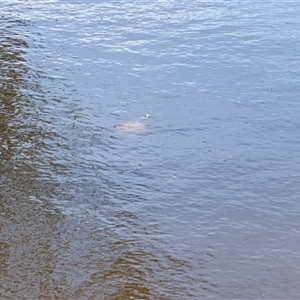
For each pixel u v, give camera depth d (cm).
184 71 745
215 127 610
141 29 881
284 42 827
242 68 752
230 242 440
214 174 529
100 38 849
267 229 455
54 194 500
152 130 604
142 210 480
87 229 455
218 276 404
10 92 685
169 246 436
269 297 383
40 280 397
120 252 429
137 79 723
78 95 680
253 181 518
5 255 421
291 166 541
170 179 522
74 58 784
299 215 472
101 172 533
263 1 1000
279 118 627
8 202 486
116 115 634
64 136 591
